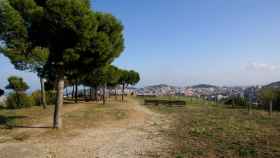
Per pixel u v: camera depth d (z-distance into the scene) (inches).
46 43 538.9
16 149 387.2
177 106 1433.3
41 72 768.3
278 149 381.1
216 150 377.1
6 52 641.0
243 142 432.5
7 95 1197.7
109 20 572.1
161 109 1219.9
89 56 563.2
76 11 484.4
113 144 426.0
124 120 747.4
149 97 2657.5
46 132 520.7
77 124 639.1
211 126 629.3
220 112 1069.1
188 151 372.5
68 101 1692.9
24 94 1209.4
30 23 506.6
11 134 497.7
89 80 1395.2
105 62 599.8
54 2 468.8
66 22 474.6
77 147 403.5
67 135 498.0
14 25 483.2
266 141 439.2
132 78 2018.9
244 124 667.4
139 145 418.0
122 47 626.5
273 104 1275.8
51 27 495.8
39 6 496.7
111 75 1400.1
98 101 1795.0
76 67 585.9
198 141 444.8
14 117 759.1
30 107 1182.3
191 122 717.9
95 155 357.7
